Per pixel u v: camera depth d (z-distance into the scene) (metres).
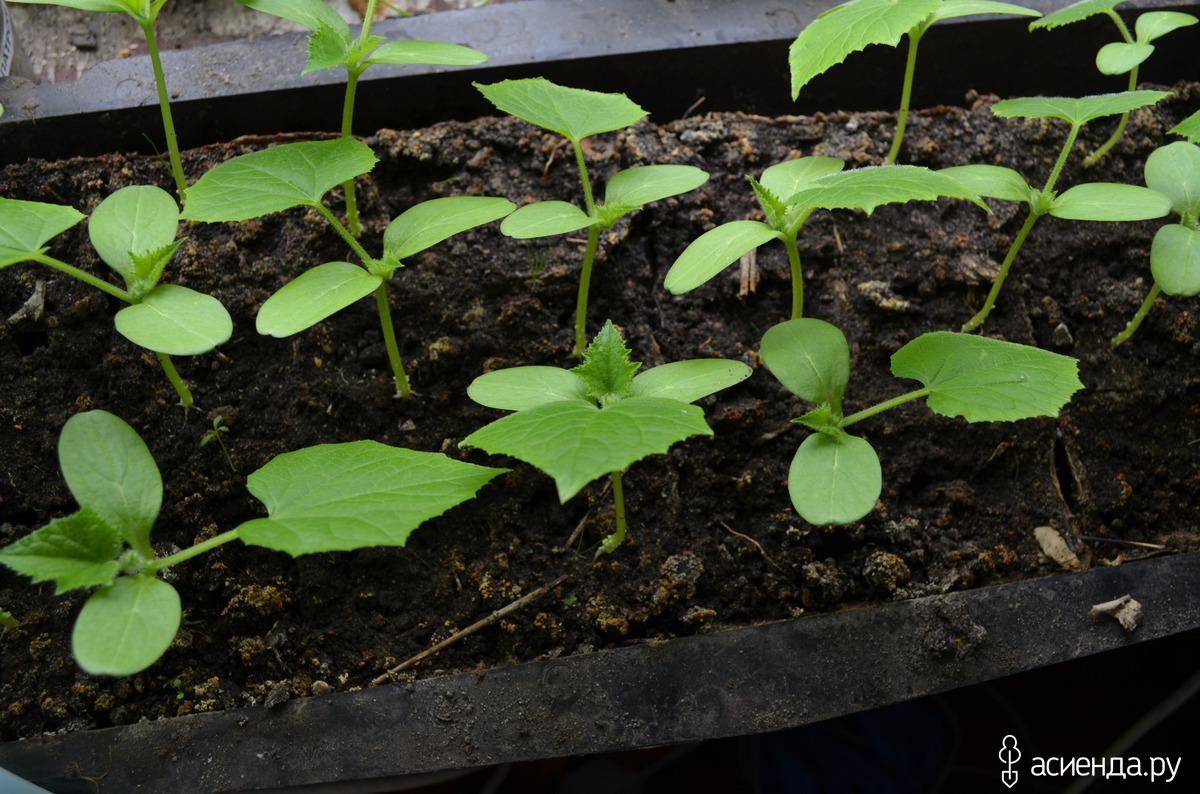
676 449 0.52
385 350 0.53
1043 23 0.54
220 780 0.48
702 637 0.50
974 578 0.51
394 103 0.58
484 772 0.60
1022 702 0.65
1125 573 0.51
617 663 0.49
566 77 0.58
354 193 0.55
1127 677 0.65
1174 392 0.55
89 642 0.42
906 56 0.60
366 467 0.45
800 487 0.47
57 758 0.48
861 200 0.46
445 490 0.44
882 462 0.53
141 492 0.45
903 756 0.63
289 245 0.54
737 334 0.54
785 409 0.53
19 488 0.51
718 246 0.49
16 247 0.47
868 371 0.54
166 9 0.65
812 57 0.50
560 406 0.44
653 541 0.51
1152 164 0.53
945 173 0.52
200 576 0.50
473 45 0.58
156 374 0.53
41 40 0.63
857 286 0.55
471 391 0.47
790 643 0.49
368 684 0.49
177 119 0.57
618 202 0.51
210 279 0.54
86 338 0.53
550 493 0.52
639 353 0.54
